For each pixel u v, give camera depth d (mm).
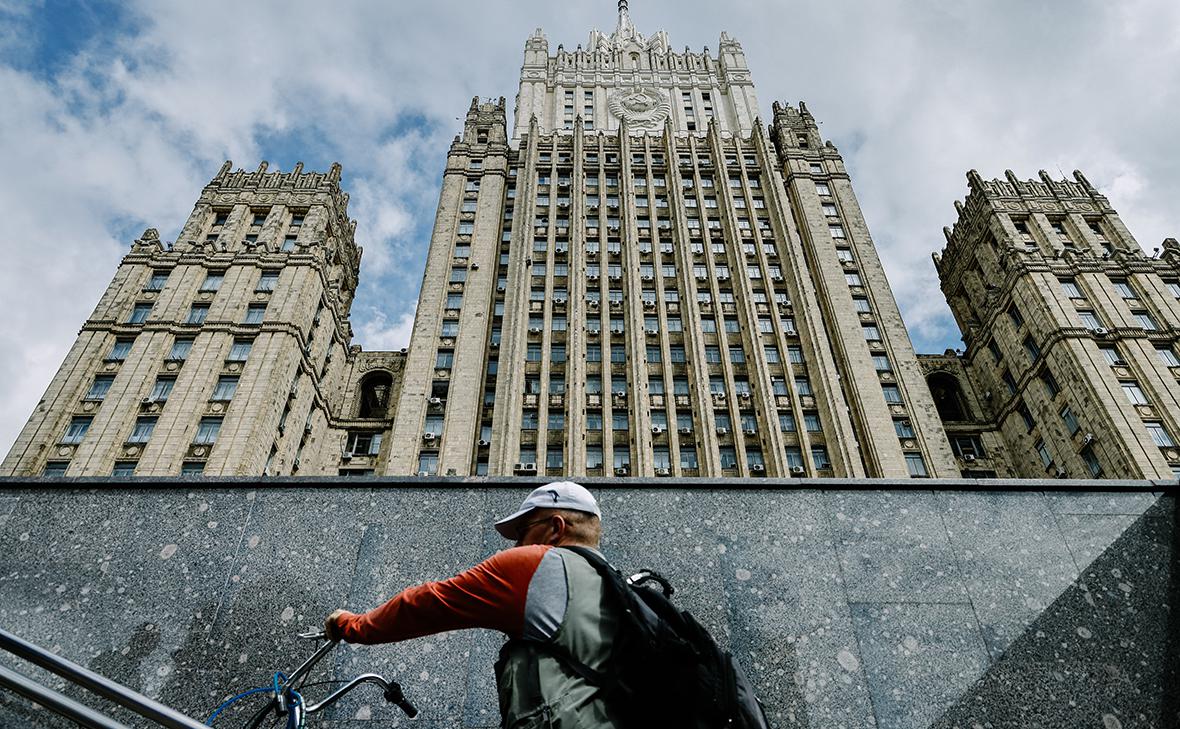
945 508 5465
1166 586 5016
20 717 4379
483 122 68188
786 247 54312
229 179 59156
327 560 5117
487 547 5227
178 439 38469
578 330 48062
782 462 41312
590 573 2613
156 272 48750
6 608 4770
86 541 5125
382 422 50438
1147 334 43875
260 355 43344
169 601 4871
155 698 4449
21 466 37156
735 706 2400
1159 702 4461
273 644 4695
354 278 65500
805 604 4906
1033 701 4465
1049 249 52906
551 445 42688
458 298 51344
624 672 2287
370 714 4383
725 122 72250
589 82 75688
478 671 4547
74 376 41375
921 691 4500
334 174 61250
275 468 41938
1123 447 38781
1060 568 5109
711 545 5215
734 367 46938
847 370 47250
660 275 52094
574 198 57688
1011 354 51125
